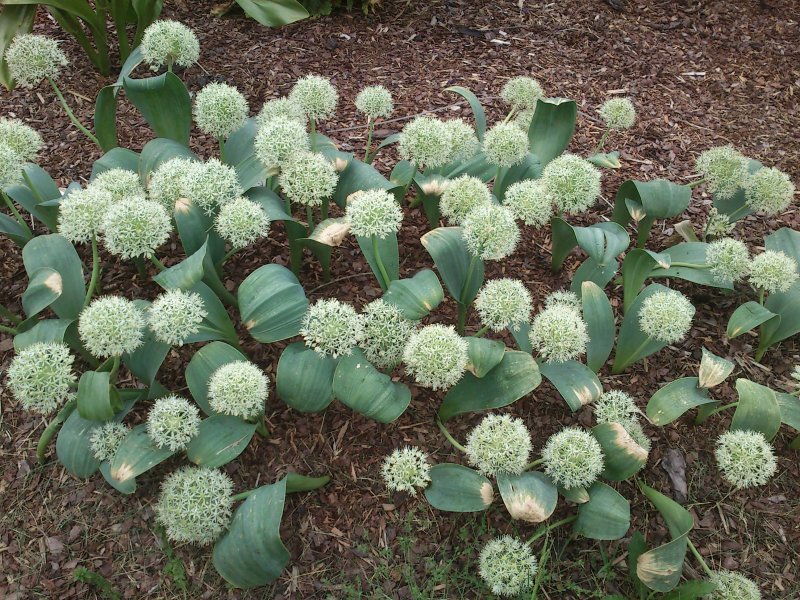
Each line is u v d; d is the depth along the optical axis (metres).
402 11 1.92
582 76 1.74
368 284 1.17
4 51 1.43
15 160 0.96
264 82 1.64
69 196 0.94
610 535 0.82
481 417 1.02
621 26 1.92
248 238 0.96
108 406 0.82
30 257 0.95
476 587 0.86
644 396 1.06
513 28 1.89
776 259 1.02
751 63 1.83
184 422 0.82
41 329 0.90
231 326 0.98
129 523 0.92
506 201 1.04
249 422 0.91
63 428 0.91
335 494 0.94
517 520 0.92
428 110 1.58
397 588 0.86
